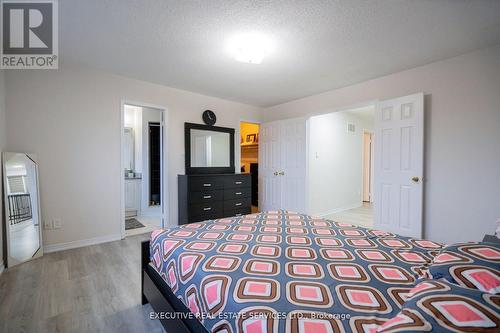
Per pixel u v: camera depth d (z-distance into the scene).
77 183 3.06
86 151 3.12
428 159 2.96
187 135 4.00
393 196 3.20
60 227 2.95
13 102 2.64
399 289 0.99
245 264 1.25
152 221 4.57
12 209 2.50
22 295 1.94
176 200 3.96
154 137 6.02
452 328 0.60
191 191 3.68
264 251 1.43
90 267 2.47
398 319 0.68
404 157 3.08
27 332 1.52
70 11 1.89
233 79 3.45
